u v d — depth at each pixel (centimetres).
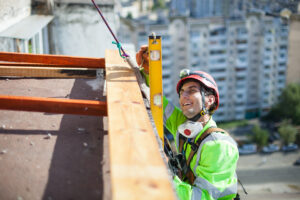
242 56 5931
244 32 5853
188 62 6022
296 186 4016
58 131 185
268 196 3781
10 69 266
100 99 234
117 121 145
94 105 177
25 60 262
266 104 6128
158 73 202
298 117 5700
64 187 140
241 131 5550
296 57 5919
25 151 164
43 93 239
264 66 5988
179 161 228
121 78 208
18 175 146
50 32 547
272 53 5925
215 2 5734
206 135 212
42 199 133
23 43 385
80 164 156
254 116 6116
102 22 565
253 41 5894
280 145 5019
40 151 165
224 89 6091
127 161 113
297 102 5728
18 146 168
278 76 6038
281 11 5700
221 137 207
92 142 176
